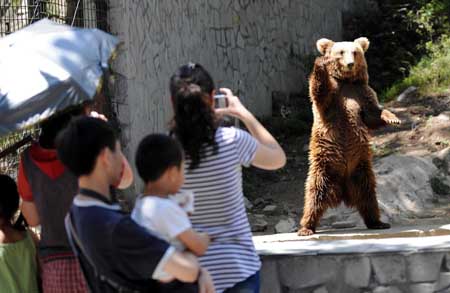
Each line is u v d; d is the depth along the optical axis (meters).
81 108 6.85
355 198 10.55
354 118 10.23
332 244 8.92
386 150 16.91
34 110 6.34
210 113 6.04
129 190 14.45
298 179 16.84
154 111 15.71
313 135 10.41
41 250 6.61
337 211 13.80
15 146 7.59
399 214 14.09
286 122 19.33
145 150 5.44
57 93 6.36
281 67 21.22
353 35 24.12
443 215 13.98
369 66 22.05
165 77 16.17
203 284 5.30
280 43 21.27
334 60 10.26
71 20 13.97
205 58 17.92
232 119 8.46
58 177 6.49
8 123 6.32
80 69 6.53
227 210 6.04
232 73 19.03
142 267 5.05
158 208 5.24
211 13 18.27
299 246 8.88
